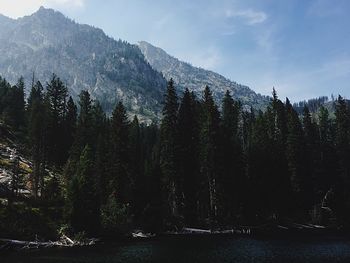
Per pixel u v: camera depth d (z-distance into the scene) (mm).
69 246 54250
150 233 70688
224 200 83188
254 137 103000
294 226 86875
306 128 114000
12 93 124188
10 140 105188
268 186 89625
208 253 46156
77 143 90812
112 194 72250
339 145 107125
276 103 112125
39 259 42719
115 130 81188
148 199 76938
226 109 109438
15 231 56000
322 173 104438
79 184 64000
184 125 88875
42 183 81188
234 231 75250
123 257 43656
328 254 44906
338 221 91500
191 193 83375
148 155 121188
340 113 114750
